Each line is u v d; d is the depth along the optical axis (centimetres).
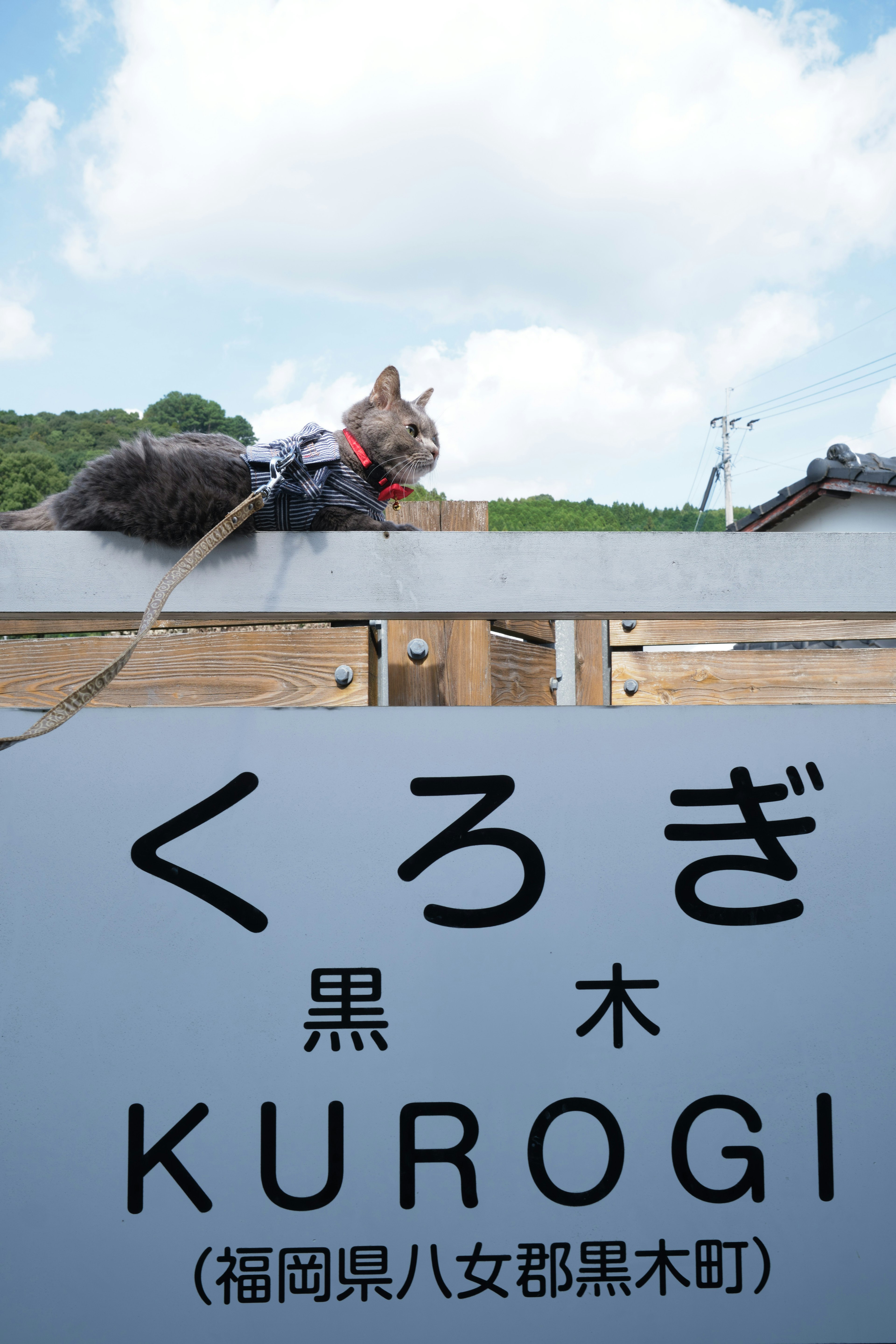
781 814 122
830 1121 116
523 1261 112
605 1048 115
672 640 287
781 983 118
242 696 190
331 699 187
